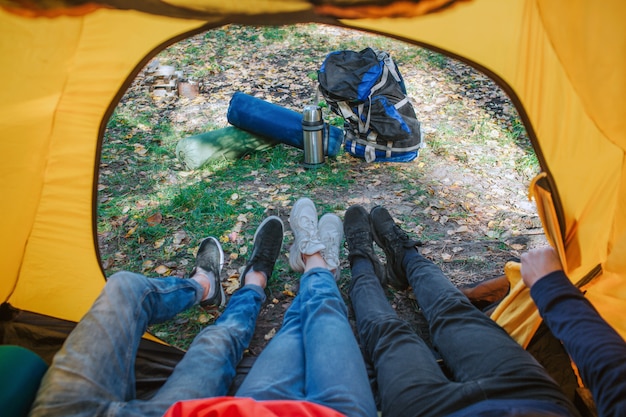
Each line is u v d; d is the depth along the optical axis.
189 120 3.71
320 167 3.10
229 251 2.50
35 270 1.69
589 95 1.26
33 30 1.26
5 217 1.47
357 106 3.03
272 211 2.75
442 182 2.97
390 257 2.20
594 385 1.10
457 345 1.50
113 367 1.32
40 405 1.19
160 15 1.25
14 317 1.69
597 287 1.56
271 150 3.28
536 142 1.38
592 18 1.14
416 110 3.80
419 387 1.34
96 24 1.30
